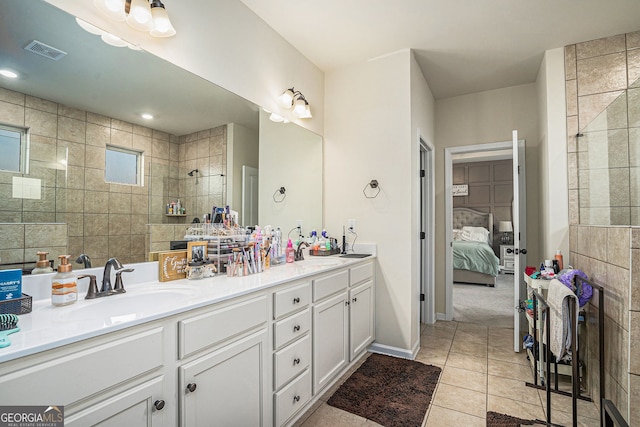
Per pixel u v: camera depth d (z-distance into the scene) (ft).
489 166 23.31
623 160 5.94
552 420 5.67
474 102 11.61
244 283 4.86
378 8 6.93
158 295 4.56
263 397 4.73
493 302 14.28
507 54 8.96
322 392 6.38
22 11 3.70
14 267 3.63
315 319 6.03
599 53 8.20
